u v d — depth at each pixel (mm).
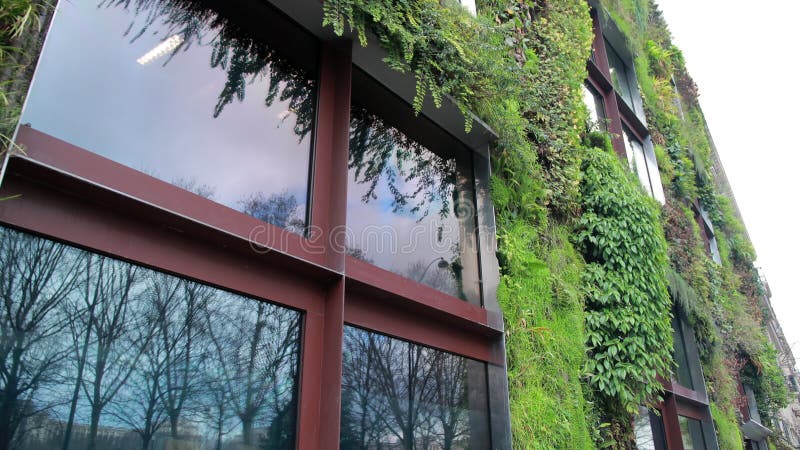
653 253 5203
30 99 1856
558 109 5301
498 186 3963
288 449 2209
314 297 2551
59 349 1705
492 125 3982
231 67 2668
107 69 2146
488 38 3717
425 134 3797
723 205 13656
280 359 2334
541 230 4348
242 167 2514
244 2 2875
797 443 15516
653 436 5336
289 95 2912
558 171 5000
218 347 2127
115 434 1741
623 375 4320
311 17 3041
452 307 3303
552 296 4090
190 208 2178
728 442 7039
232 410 2084
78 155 1886
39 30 1793
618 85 9391
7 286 1657
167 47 2414
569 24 6359
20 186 1725
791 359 17359
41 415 1606
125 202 1891
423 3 3301
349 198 3092
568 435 3572
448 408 3066
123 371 1827
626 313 4629
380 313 2838
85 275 1836
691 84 13867
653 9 13414
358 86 3389
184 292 2092
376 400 2697
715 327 7996
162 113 2275
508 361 3510
